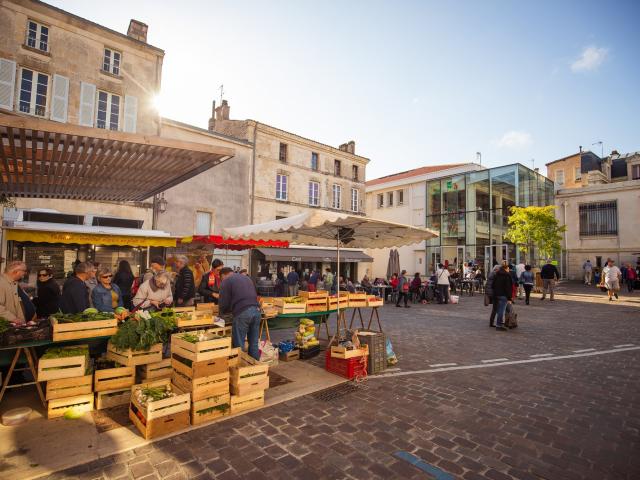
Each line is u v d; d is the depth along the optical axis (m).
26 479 2.85
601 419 4.13
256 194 21.89
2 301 4.60
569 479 2.98
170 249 13.98
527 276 15.16
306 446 3.45
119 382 4.34
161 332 4.68
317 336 8.09
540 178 29.38
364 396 4.78
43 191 8.97
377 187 35.69
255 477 2.94
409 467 3.12
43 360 3.88
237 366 4.38
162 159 6.42
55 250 9.62
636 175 36.72
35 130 4.77
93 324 4.47
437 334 8.96
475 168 30.81
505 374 5.75
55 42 14.14
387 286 17.22
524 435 3.73
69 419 3.91
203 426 3.83
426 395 4.83
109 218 15.24
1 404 4.27
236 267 17.89
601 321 10.95
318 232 7.30
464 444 3.54
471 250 27.77
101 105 15.33
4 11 13.07
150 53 16.64
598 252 30.16
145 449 3.34
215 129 24.28
